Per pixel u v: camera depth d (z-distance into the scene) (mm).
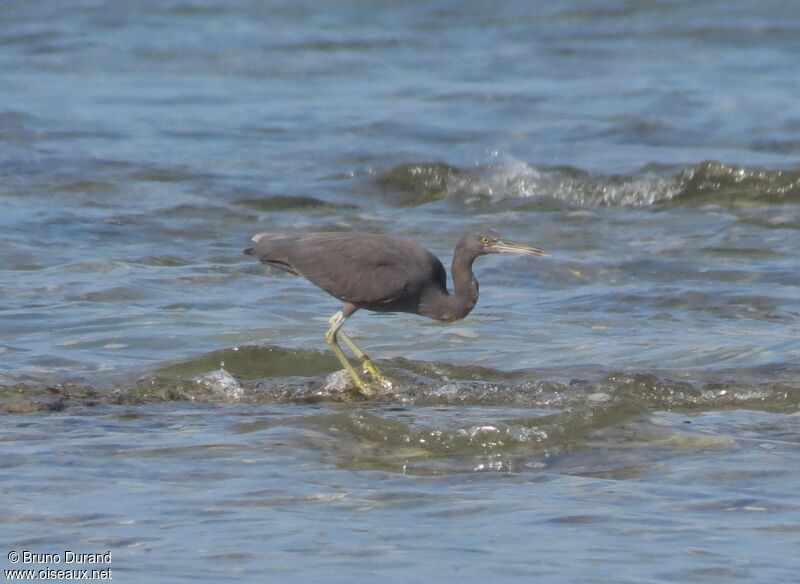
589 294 16281
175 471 9242
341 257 12984
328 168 23938
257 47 38531
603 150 25641
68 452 9703
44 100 30281
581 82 33500
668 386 12195
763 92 31625
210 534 7977
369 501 8633
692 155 25031
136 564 7488
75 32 40031
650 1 44031
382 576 7297
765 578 7273
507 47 38625
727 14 42562
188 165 23562
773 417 11109
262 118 28719
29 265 17344
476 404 11891
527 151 25531
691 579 7270
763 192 21734
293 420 10516
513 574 7324
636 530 8055
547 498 8703
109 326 14461
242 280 16797
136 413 11156
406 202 22141
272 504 8555
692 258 18141
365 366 12633
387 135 26984
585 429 10312
